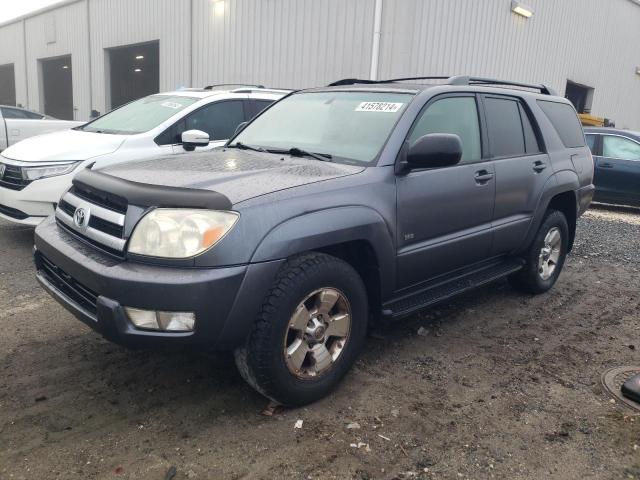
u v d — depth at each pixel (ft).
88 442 9.09
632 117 89.10
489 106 14.85
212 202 8.98
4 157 19.84
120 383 11.00
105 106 75.20
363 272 11.55
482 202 13.78
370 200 10.84
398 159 11.65
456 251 13.20
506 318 15.56
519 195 15.20
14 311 14.35
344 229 10.21
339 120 13.08
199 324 8.75
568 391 11.43
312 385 10.28
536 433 9.87
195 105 22.25
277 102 15.60
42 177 18.80
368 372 11.93
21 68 94.84
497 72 51.78
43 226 11.68
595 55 71.56
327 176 10.66
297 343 9.96
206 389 10.91
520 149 15.81
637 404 10.98
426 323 14.94
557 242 17.66
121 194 9.43
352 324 10.85
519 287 17.47
